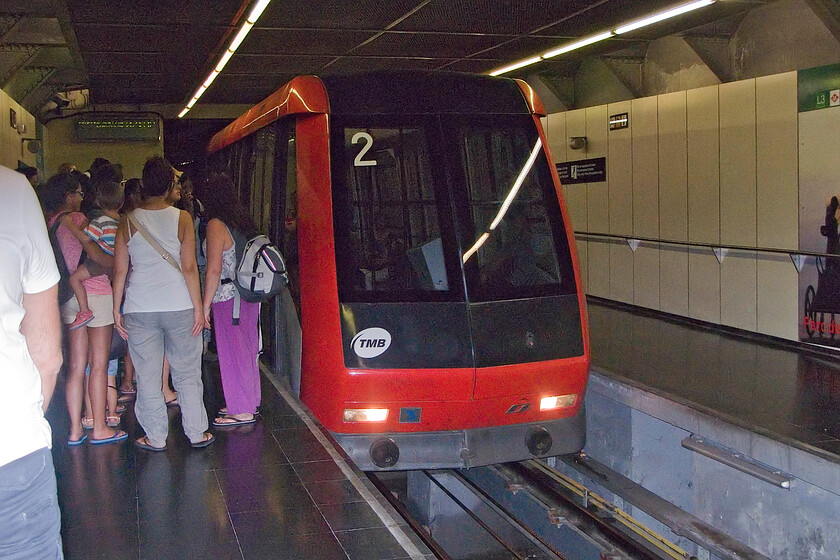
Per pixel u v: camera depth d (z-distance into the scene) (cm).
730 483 669
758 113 995
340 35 1116
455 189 665
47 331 270
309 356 658
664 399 735
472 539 790
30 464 250
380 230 651
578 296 675
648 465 783
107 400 652
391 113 676
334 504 516
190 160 2197
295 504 514
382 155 667
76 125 2069
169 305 577
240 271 627
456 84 698
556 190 693
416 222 656
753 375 851
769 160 980
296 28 1070
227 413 674
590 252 1377
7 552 250
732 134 1039
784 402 745
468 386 634
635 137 1237
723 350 977
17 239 251
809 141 919
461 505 783
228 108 2170
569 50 1219
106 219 590
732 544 618
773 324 994
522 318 653
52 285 269
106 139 2083
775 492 619
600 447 859
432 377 628
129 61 1342
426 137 674
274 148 775
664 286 1198
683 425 707
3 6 1157
